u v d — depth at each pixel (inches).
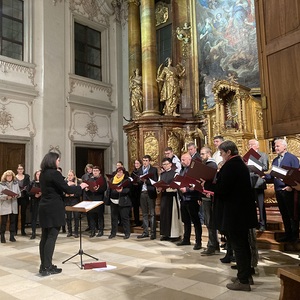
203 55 388.2
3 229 239.0
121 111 462.3
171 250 197.5
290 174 141.1
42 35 379.6
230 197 125.1
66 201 254.7
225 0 370.6
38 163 365.1
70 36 411.8
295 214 175.3
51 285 137.8
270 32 101.6
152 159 379.9
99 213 258.8
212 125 352.8
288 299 91.7
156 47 425.7
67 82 401.4
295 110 93.2
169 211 224.1
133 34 450.0
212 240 183.2
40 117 370.9
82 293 127.6
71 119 401.4
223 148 130.3
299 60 92.4
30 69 368.8
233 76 325.1
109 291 129.0
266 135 102.2
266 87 102.7
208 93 379.9
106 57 458.0
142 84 413.7
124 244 220.1
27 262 178.5
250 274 128.4
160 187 212.8
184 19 410.3
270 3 102.0
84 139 413.4
